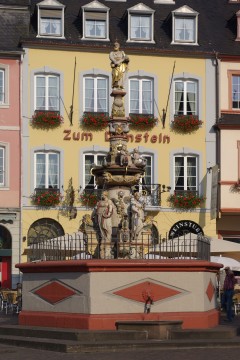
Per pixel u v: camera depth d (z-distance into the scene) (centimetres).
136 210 2761
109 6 5219
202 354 2088
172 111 5059
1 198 4822
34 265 2553
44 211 4847
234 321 3045
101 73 4981
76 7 5144
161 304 2409
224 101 5122
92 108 4981
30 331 2428
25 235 4809
